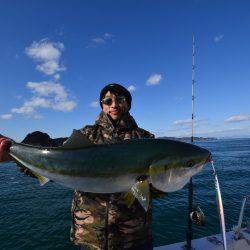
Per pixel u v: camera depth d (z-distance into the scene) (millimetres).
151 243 1321
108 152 1105
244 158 15891
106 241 1225
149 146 1086
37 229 4020
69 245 3490
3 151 1222
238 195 5941
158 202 5125
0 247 3486
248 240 1991
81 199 1282
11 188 7070
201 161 1089
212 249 1869
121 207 1238
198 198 5496
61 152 1161
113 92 1384
